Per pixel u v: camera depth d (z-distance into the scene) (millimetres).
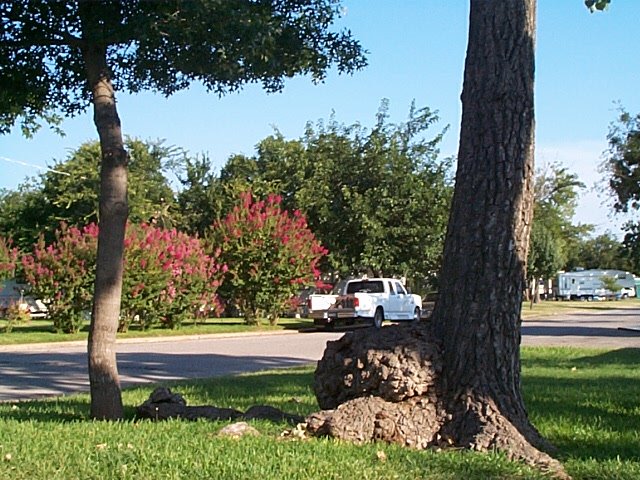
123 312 28438
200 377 15086
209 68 8734
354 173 40688
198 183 55719
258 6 8461
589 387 11695
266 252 32375
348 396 7176
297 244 32781
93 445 6801
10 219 49969
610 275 97000
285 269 32562
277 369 16203
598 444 7512
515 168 6887
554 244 71312
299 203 40562
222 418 8305
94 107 8109
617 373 13820
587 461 6492
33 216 49531
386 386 6840
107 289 8172
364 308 32000
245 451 6406
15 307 28422
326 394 7383
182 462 6082
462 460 6051
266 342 26094
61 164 48656
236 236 32219
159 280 28984
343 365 7227
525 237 6945
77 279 27312
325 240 39938
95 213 45531
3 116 10039
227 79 8859
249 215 32719
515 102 6910
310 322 36531
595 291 93625
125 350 22438
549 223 73750
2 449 6688
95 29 7918
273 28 8008
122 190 8102
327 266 41125
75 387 13969
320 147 42062
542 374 13672
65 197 47125
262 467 5891
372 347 7066
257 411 8375
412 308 35188
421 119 40469
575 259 111375
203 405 9555
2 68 8844
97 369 8234
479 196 6922
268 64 8531
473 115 7008
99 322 8203
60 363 18516
